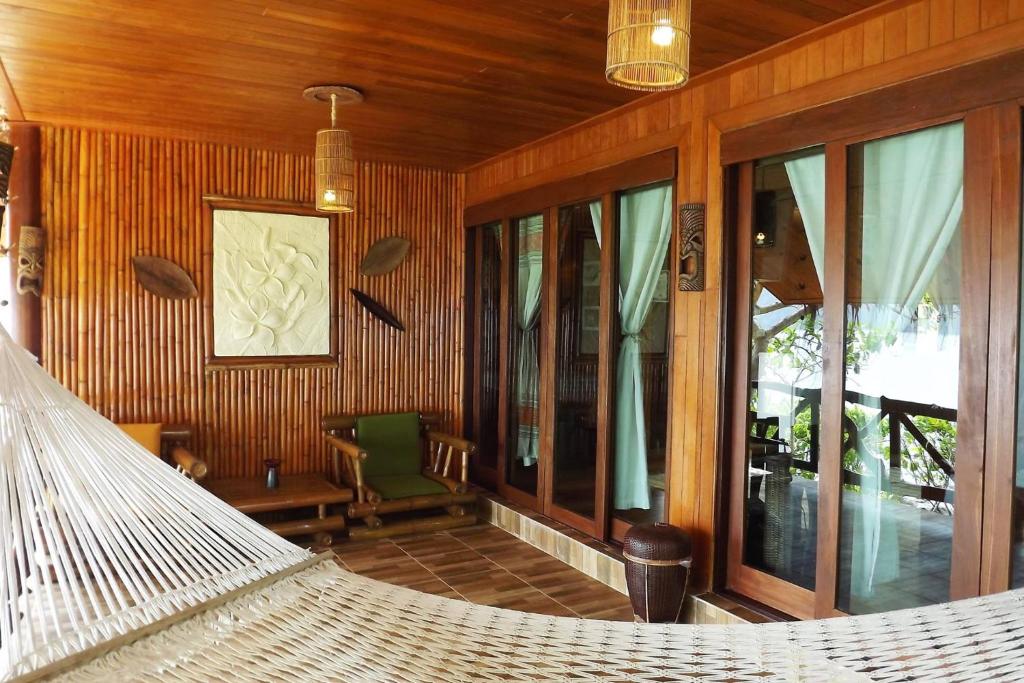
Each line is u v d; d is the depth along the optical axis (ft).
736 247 11.43
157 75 11.88
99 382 15.56
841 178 9.65
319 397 17.76
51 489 4.68
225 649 4.50
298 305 17.39
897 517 9.10
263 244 16.96
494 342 18.48
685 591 11.16
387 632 5.09
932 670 4.28
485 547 15.46
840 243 9.70
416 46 10.46
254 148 16.83
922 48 8.61
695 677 4.66
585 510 14.75
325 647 4.76
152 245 15.97
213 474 16.62
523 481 17.19
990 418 7.99
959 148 8.46
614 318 13.97
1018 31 7.69
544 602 12.40
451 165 18.60
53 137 15.06
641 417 13.44
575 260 15.16
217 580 4.99
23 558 4.21
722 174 11.39
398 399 18.84
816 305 10.21
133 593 4.59
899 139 9.11
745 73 11.00
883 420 9.27
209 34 10.10
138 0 9.00
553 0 8.84
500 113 13.78
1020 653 4.24
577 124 14.46
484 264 18.92
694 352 11.92
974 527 8.14
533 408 16.80
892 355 9.16
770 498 10.96
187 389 16.31
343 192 12.70
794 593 10.43
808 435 10.34
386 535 15.94
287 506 14.96
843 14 9.04
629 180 13.32
